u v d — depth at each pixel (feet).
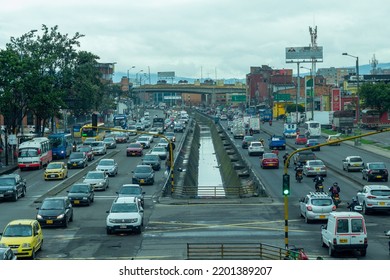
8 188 341.21
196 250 213.46
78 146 642.63
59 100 606.55
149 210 309.83
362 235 201.16
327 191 359.66
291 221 272.92
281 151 609.01
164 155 547.90
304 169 437.58
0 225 269.23
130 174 456.04
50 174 428.97
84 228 263.70
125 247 223.51
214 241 231.09
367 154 580.71
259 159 552.82
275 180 413.59
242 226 262.26
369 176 396.16
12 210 312.29
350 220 201.77
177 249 217.77
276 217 284.00
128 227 246.88
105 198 351.25
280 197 344.49
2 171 477.77
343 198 334.24
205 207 317.22
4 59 545.85
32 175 464.24
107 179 393.50
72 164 494.18
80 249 221.05
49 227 266.57
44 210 265.95
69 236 246.27
